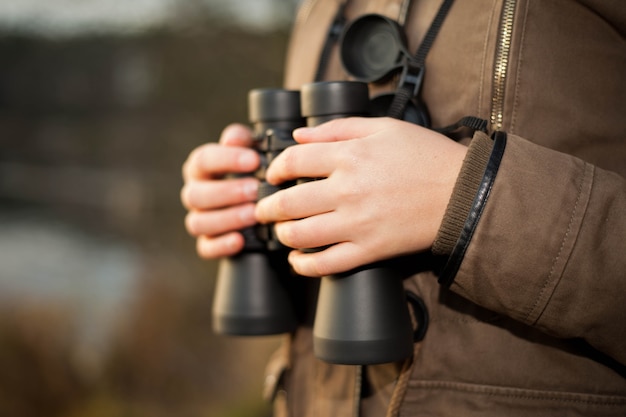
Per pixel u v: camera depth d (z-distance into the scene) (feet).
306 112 2.48
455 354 2.42
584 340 2.21
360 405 2.64
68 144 29.76
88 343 12.88
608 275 2.02
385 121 2.27
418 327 2.50
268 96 2.72
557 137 2.30
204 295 14.80
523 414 2.32
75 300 14.67
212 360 12.91
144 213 19.48
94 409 12.00
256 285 2.91
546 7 2.29
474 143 2.13
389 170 2.17
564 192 2.06
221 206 2.90
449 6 2.53
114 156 25.89
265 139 2.74
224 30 17.11
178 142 18.72
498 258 2.08
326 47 3.02
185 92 17.92
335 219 2.20
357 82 2.43
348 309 2.29
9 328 12.72
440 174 2.16
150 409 12.17
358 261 2.22
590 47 2.29
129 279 16.29
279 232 2.34
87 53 27.81
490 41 2.35
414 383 2.48
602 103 2.29
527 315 2.14
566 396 2.30
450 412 2.40
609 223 2.04
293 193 2.27
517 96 2.30
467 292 2.19
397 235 2.17
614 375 2.28
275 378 3.25
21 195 28.91
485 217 2.07
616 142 2.30
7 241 23.08
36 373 12.18
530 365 2.33
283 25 16.05
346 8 3.03
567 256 2.04
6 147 32.22
